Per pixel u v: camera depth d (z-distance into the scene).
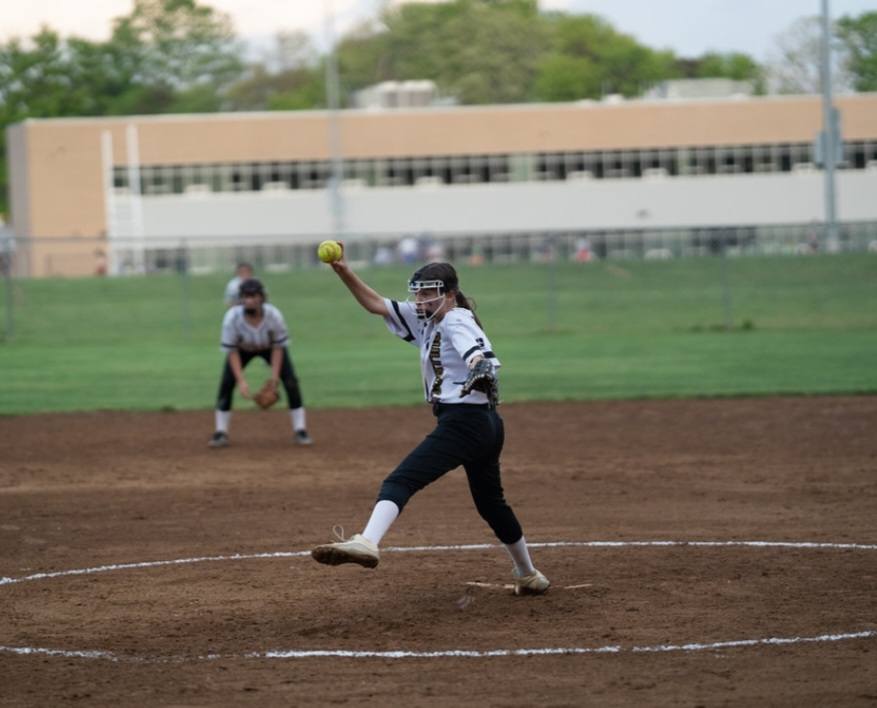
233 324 55.91
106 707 21.42
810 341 110.44
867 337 113.25
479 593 29.41
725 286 125.00
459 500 43.03
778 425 62.34
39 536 37.59
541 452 54.75
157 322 134.25
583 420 65.81
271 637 25.92
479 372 25.88
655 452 54.28
